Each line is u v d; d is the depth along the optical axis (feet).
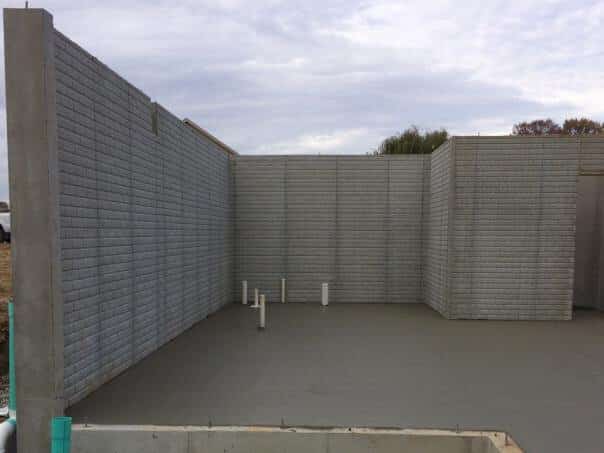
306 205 36.11
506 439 11.55
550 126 105.50
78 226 14.42
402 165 35.76
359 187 35.96
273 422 12.73
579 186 33.91
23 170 12.31
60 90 13.44
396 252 35.88
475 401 14.69
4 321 19.94
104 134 16.28
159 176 21.66
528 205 28.27
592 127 101.96
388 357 19.85
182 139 24.86
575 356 20.22
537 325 26.94
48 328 12.48
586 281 33.86
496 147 28.30
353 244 36.06
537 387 16.12
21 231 12.36
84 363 14.74
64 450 10.13
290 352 20.63
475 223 28.55
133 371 17.70
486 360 19.49
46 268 12.42
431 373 17.65
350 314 30.42
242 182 36.19
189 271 26.09
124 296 17.83
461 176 28.53
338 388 15.81
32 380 12.50
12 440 12.35
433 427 12.55
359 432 11.93
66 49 13.80
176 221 23.97
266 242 36.27
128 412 13.41
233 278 36.37
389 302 35.86
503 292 28.53
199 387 15.79
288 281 36.22
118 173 17.38
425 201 35.58
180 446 11.96
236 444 11.94
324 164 36.04
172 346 21.74
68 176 13.84
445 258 29.53
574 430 12.63
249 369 17.99
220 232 32.83
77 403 14.15
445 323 27.53
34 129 12.28
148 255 20.27
